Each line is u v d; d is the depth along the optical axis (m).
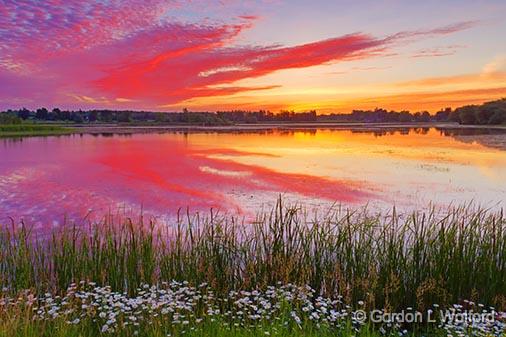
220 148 39.62
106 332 4.81
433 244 6.64
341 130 89.81
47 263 6.75
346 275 6.46
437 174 21.19
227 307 5.96
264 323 4.68
